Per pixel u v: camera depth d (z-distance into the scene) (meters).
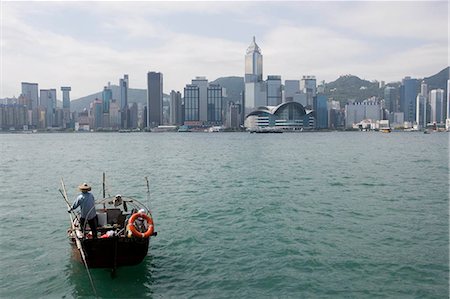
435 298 14.52
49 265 17.86
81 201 17.05
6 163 69.06
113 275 16.53
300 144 141.75
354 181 43.16
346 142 159.00
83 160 75.12
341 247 19.78
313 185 40.53
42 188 40.31
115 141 183.00
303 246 20.02
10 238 21.94
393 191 36.28
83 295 14.99
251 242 20.83
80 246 16.02
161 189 39.09
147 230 17.23
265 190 37.69
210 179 46.41
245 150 106.75
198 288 15.52
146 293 15.11
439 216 26.06
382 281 15.90
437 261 17.75
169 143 157.50
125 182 44.38
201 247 20.12
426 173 50.28
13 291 15.38
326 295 14.85
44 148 121.06
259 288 15.47
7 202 32.38
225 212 28.00
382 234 21.89
